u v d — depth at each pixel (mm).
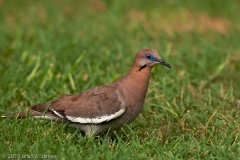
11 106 12648
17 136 10602
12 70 14977
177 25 21578
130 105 10914
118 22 21672
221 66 16062
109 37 19750
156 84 14234
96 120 10867
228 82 15172
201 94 14109
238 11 23047
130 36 19844
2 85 13672
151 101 13289
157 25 21469
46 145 10109
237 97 13805
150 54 11062
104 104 10883
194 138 10727
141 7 23656
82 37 19422
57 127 10992
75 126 11148
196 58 16891
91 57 17188
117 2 23859
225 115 12461
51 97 12984
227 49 18312
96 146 10492
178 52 17688
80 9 23828
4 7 23609
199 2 23766
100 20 22109
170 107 12656
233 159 9930
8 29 20453
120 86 11047
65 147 10258
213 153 10336
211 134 10953
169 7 23484
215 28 21250
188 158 10305
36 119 11219
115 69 16109
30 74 14641
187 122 12156
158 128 11875
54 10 23266
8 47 17453
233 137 11195
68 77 14469
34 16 22672
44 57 16062
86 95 11078
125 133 10984
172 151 10398
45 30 20156
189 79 15195
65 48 17219
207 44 18406
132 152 10086
